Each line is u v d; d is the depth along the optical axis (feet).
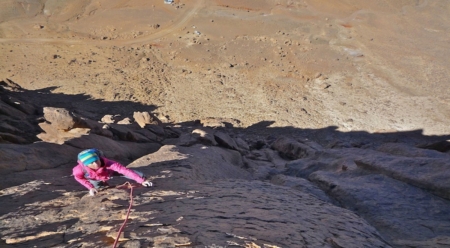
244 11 232.53
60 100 146.30
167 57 188.75
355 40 207.72
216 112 147.74
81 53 188.65
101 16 223.92
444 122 143.54
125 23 217.77
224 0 240.32
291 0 244.63
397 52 197.57
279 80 172.04
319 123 142.31
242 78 173.06
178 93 160.45
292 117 145.48
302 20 225.56
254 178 43.78
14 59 178.70
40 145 35.53
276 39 204.44
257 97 159.12
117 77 169.68
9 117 49.29
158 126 71.92
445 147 42.32
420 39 212.23
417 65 186.29
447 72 180.24
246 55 190.49
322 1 244.83
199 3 237.25
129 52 191.42
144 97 155.53
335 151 46.21
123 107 145.89
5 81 152.05
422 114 148.87
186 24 217.36
